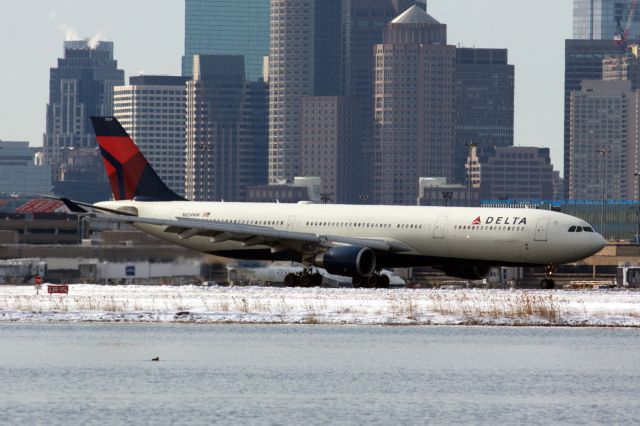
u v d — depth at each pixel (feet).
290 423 651.66
